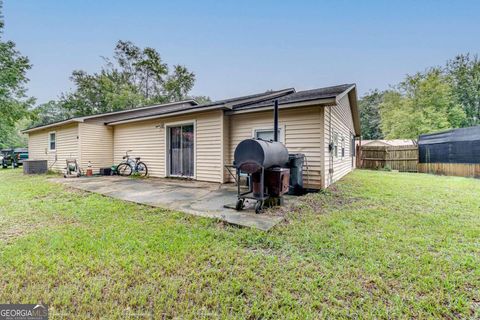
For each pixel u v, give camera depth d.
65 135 11.17
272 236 3.03
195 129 8.12
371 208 4.48
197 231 3.22
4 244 2.78
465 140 9.87
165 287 1.97
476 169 9.42
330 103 5.73
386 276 2.12
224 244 2.80
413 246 2.74
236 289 1.93
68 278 2.08
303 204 4.72
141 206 4.56
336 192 5.97
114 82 25.33
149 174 9.59
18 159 15.34
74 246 2.71
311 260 2.42
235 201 4.94
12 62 14.61
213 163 7.68
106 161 10.94
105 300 1.81
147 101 25.47
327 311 1.69
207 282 2.04
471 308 1.71
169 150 9.08
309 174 6.30
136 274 2.15
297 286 1.97
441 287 1.95
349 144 11.45
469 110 22.64
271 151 4.33
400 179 8.71
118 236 3.01
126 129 10.53
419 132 19.78
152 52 26.23
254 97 8.55
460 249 2.65
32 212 4.14
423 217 3.88
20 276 2.11
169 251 2.59
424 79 20.97
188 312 1.69
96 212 4.16
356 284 2.01
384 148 13.84
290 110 6.58
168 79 26.97
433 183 7.66
